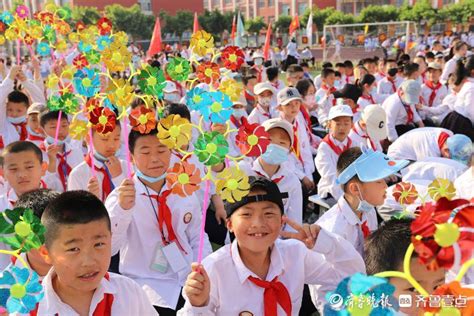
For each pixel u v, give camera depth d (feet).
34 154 10.21
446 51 58.23
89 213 5.74
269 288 7.27
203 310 6.50
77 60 11.44
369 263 6.77
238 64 11.00
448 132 16.25
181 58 9.66
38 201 7.43
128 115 9.21
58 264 5.79
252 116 20.98
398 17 130.72
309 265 7.99
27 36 14.40
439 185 6.86
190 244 10.30
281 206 7.18
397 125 23.08
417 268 5.70
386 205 11.18
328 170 15.28
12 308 4.68
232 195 6.24
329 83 28.63
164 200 9.75
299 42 129.08
